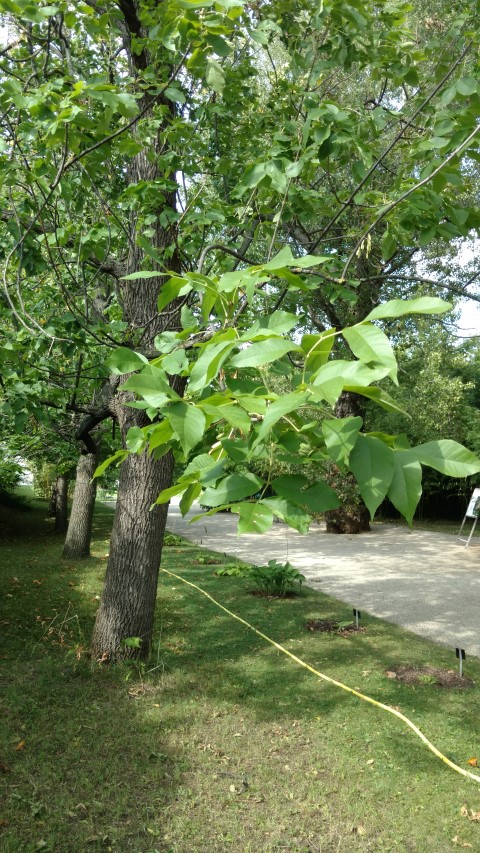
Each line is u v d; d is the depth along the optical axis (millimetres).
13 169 3641
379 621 7793
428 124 3318
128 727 4621
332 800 3781
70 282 5457
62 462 12125
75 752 4223
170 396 1215
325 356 1192
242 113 5605
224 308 1642
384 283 11086
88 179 4066
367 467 1012
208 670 5852
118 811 3590
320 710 5016
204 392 1539
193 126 4496
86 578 9945
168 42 2855
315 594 9305
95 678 5484
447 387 18141
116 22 5074
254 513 1120
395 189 3438
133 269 5152
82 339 4684
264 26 3564
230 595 9086
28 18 2645
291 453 1215
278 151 3322
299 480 1194
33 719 4672
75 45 5742
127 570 5863
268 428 980
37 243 4531
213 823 3525
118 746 4344
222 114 4902
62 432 6379
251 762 4203
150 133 4359
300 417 1280
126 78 3801
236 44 4828
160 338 1838
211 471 1295
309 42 3867
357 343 1047
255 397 1185
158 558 6020
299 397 1013
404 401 17719
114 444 10172
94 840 3336
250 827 3508
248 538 16844
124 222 5543
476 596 9414
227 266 4215
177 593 9078
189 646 6539
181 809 3652
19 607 7887
